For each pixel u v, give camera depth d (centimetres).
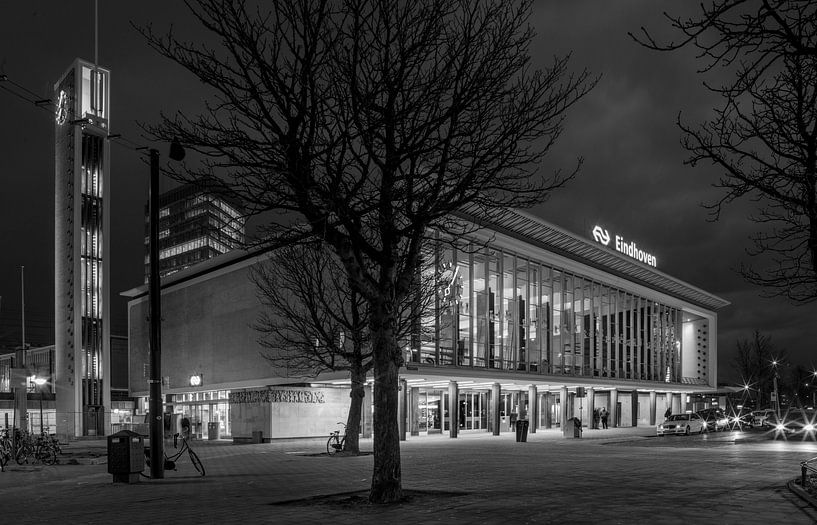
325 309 2855
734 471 1847
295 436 4350
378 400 1293
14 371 4338
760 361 8794
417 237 1361
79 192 6106
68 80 6344
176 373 5750
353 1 1184
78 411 5756
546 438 4291
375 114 1266
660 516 1025
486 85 1248
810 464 1463
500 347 4762
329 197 1208
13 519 1204
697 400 8994
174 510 1245
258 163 1175
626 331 6744
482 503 1205
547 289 5438
